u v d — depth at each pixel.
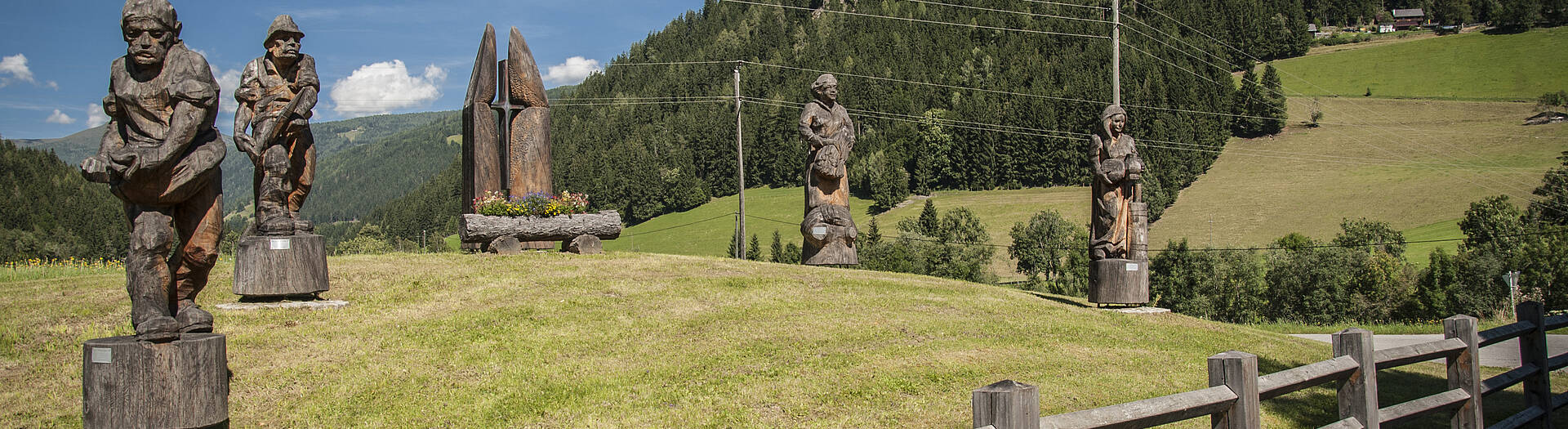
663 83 137.00
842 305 15.04
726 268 18.97
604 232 20.23
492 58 21.30
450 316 12.77
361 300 13.57
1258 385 5.56
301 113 13.76
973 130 88.88
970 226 70.56
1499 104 95.25
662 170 96.56
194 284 8.19
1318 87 110.38
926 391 10.13
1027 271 67.88
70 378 9.51
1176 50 100.88
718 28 176.88
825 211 22.52
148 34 6.82
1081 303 18.64
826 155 22.47
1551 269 45.22
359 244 91.81
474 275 15.94
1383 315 49.34
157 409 6.16
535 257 18.48
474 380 9.98
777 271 19.11
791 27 166.25
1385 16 141.00
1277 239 63.62
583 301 14.20
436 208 103.00
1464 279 47.22
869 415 9.23
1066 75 100.44
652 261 18.98
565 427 8.68
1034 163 86.12
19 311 12.30
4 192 60.94
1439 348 7.73
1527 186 68.88
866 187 94.75
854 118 107.44
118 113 7.01
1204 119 88.00
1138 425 4.85
